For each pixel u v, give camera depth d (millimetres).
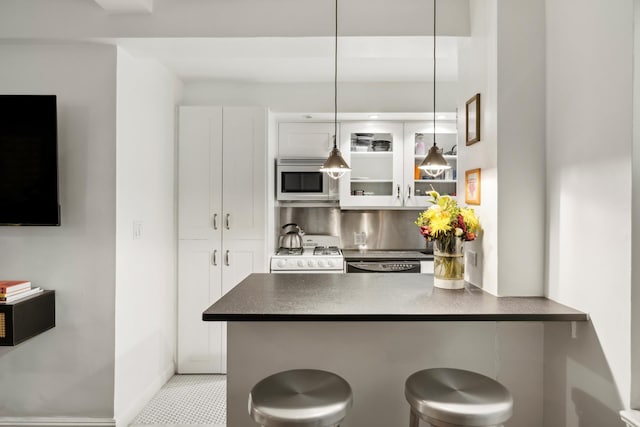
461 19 2129
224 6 2135
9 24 2129
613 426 1387
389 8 2125
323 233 4078
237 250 3268
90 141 2240
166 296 3062
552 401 1727
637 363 1305
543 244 1822
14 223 2148
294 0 2131
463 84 2240
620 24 1336
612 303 1390
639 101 1283
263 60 2961
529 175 1817
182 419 2506
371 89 3500
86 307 2250
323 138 3680
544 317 1526
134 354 2514
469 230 1962
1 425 2244
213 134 3264
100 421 2248
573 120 1600
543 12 1817
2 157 2141
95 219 2242
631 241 1303
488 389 1376
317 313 1537
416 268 3385
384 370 1774
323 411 1258
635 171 1294
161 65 2963
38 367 2248
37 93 2238
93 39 2152
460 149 2314
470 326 1786
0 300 1975
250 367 1771
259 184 3268
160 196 2928
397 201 3652
